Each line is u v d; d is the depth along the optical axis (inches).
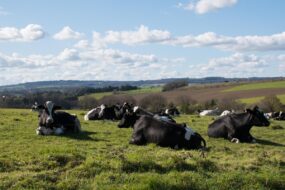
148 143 800.9
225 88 4655.5
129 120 936.9
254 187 525.3
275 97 3341.5
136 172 536.1
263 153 741.3
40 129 911.0
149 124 807.1
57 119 936.9
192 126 1215.6
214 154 727.1
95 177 506.9
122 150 722.2
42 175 495.5
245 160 641.0
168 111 1862.7
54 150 634.8
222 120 968.3
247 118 933.2
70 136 901.8
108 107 1409.9
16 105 3225.9
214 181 523.2
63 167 537.0
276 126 1245.1
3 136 861.2
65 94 3912.4
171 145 773.9
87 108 3422.7
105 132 986.7
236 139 928.9
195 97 4033.0
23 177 484.7
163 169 553.9
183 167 566.9
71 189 471.8
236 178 538.3
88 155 618.5
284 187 545.0
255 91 4227.4
